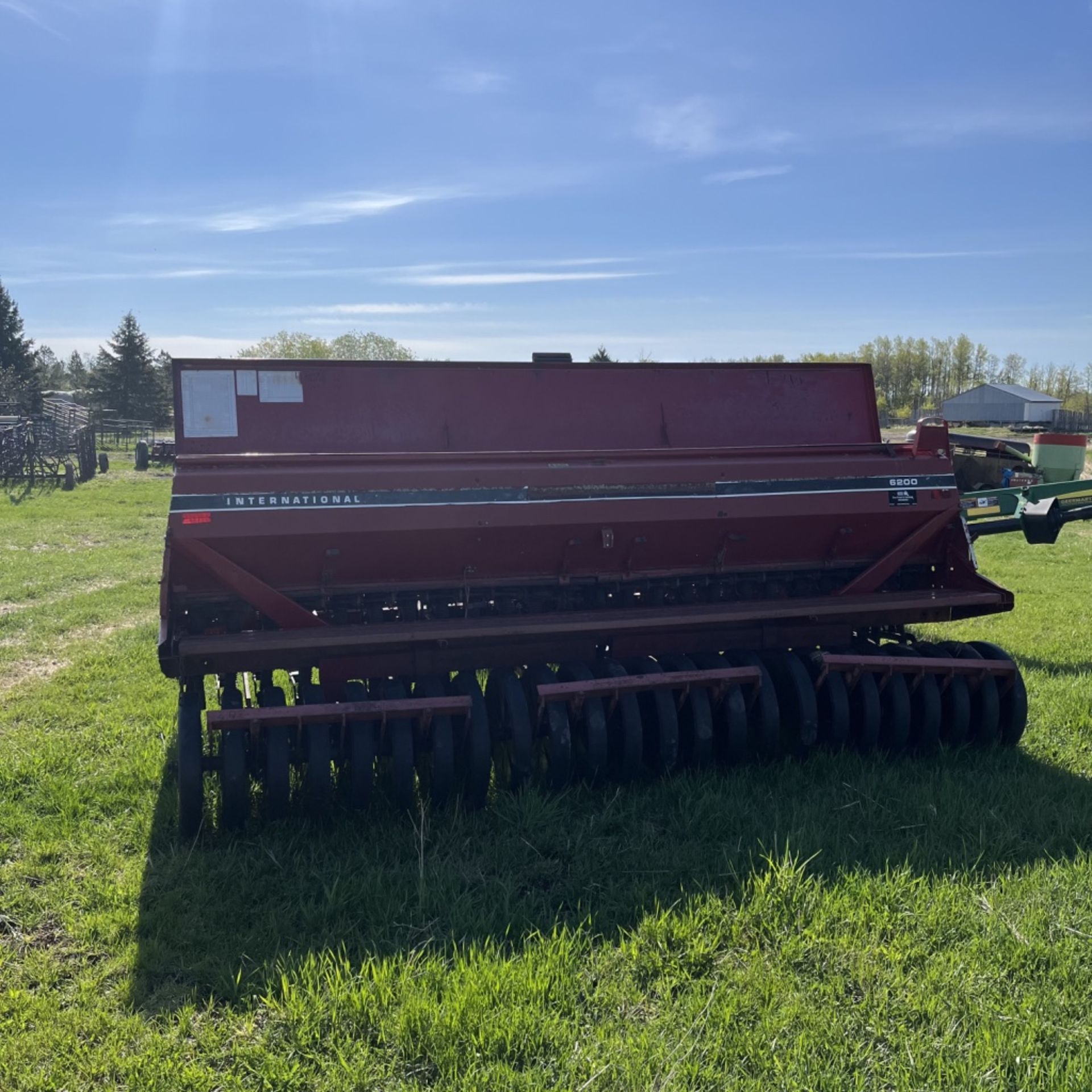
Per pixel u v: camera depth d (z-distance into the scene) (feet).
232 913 16.31
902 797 20.53
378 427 23.09
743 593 24.66
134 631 38.06
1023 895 16.49
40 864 18.47
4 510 82.48
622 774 21.20
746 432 25.91
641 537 22.41
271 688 20.25
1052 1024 13.10
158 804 20.98
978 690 23.63
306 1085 12.26
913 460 24.43
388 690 19.92
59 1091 12.25
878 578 24.41
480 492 20.80
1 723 26.71
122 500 91.71
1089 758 23.66
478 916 15.98
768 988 13.87
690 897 16.37
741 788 21.11
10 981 14.67
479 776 19.66
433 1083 12.23
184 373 22.11
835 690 22.56
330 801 19.01
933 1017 13.29
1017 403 292.40
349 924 15.87
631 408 25.21
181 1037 13.25
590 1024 13.29
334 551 20.36
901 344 421.59
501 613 22.97
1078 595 45.73
